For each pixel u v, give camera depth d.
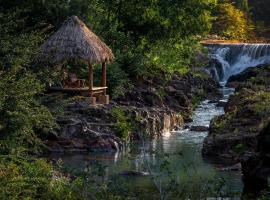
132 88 25.94
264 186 12.87
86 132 18.52
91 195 10.49
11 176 9.82
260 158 13.34
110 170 14.67
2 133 12.36
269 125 13.34
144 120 21.30
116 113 20.64
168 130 23.41
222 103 30.80
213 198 11.22
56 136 17.94
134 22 31.41
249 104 20.52
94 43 21.31
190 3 31.41
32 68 17.83
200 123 25.53
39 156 16.80
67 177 12.23
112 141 18.53
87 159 16.64
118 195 10.68
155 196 11.47
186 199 10.80
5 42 14.80
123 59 28.16
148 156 17.12
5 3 24.25
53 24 25.20
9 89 12.60
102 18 30.56
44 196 10.13
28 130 12.84
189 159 16.61
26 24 24.30
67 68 23.88
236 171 15.05
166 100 27.41
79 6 26.56
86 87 21.86
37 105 14.28
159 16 31.09
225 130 18.72
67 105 19.00
